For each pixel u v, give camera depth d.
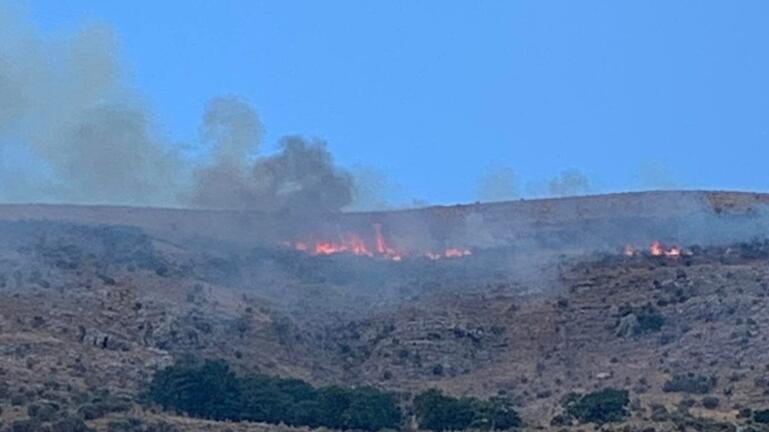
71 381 112.19
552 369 128.38
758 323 129.00
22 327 122.56
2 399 105.06
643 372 124.44
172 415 107.38
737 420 107.56
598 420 110.06
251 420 108.69
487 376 128.00
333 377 127.19
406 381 127.12
